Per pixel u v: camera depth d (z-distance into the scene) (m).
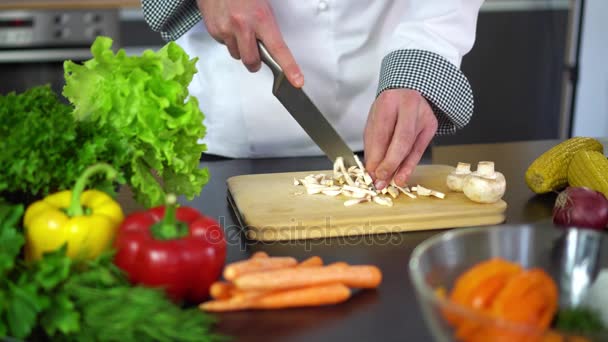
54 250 0.80
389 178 1.25
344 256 1.04
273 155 1.72
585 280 0.80
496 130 3.36
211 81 1.67
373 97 1.68
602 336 0.62
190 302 0.88
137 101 1.03
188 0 1.38
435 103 1.32
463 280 0.75
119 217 0.90
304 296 0.84
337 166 1.29
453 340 0.66
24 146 0.92
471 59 3.23
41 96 1.05
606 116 3.47
